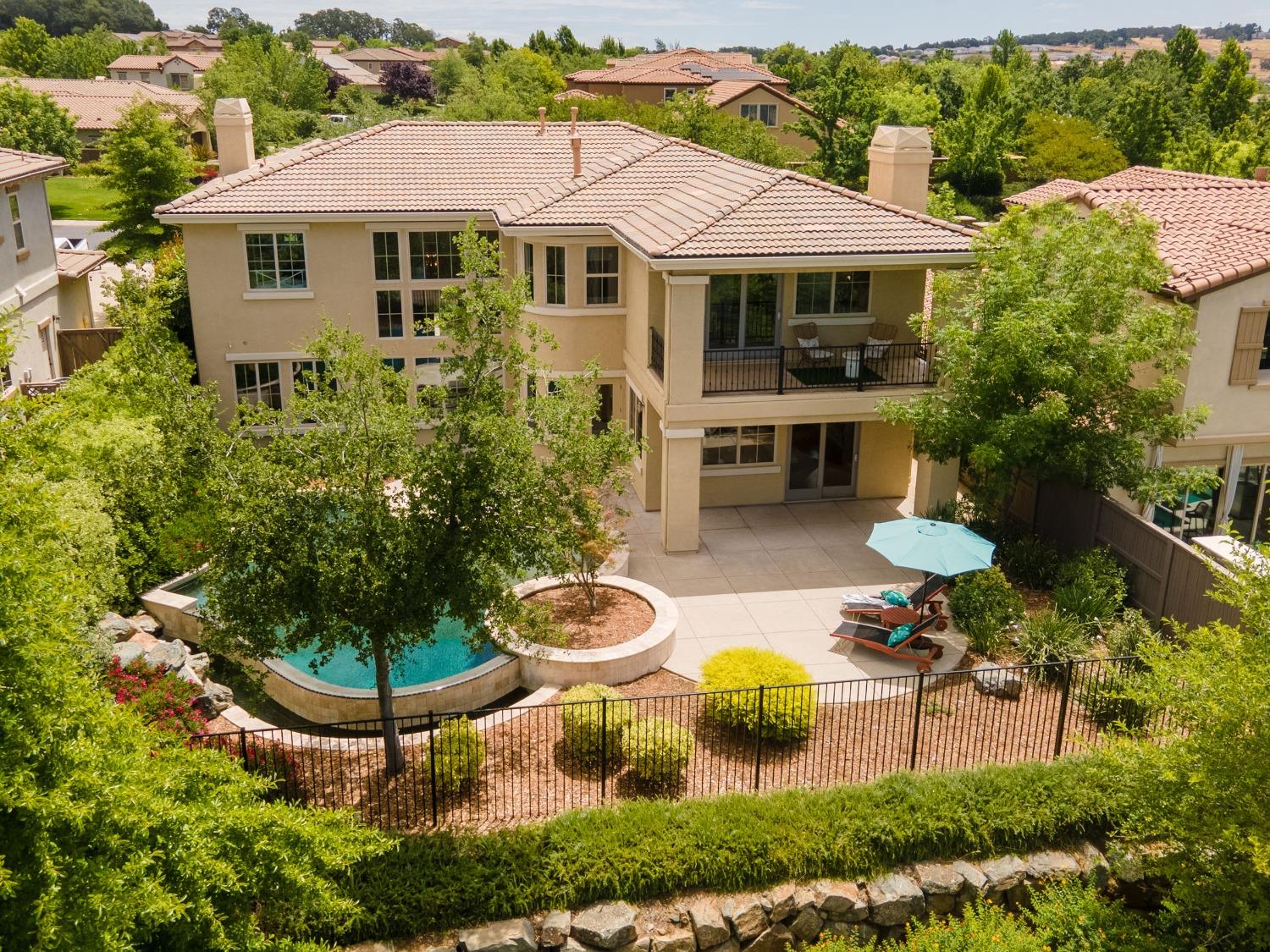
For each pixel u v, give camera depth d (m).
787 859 11.66
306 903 9.47
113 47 130.88
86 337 29.94
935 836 12.09
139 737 8.91
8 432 9.64
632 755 13.16
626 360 23.98
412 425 12.39
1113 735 12.47
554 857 11.46
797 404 20.36
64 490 15.42
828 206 20.88
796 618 18.38
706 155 26.61
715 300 21.67
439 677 16.64
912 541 16.86
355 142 28.16
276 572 11.91
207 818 8.78
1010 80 84.62
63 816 7.50
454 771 12.99
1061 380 17.66
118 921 7.43
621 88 74.88
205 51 144.25
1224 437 20.55
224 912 9.03
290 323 26.20
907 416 19.20
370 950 10.64
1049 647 16.14
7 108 58.91
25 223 27.94
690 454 20.33
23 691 7.81
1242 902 9.77
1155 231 18.27
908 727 14.76
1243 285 19.67
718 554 20.92
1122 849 11.69
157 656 15.23
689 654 17.09
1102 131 71.00
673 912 11.33
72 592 8.99
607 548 19.66
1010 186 67.19
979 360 18.11
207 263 25.39
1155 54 97.81
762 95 67.31
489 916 11.03
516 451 12.42
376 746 14.25
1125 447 17.91
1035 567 19.09
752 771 13.72
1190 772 10.23
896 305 22.34
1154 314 17.78
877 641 16.95
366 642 12.92
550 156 28.44
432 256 26.33
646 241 19.72
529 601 18.14
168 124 41.91
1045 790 12.62
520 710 15.05
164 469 13.29
